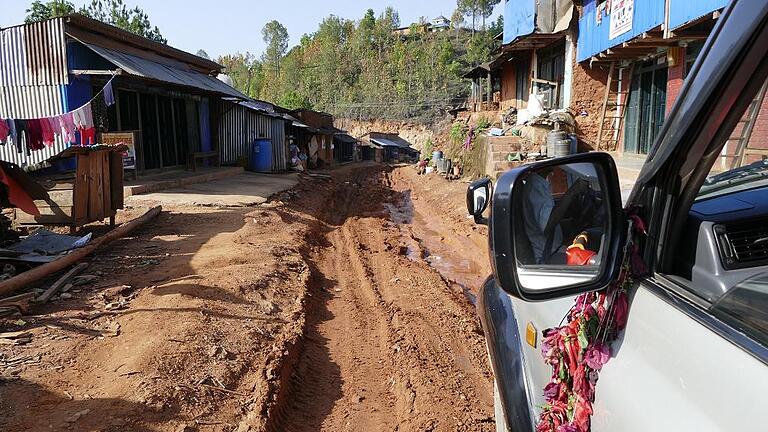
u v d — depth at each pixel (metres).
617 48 13.08
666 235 1.69
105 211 9.29
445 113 62.19
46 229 8.59
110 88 11.55
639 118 14.57
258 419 3.92
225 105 21.05
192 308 5.60
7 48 12.09
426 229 13.89
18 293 5.79
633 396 1.53
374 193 22.28
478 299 3.44
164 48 16.50
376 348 5.77
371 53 82.69
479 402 4.59
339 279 8.51
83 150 8.45
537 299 1.74
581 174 2.09
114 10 32.81
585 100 16.19
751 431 1.11
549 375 2.20
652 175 1.71
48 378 4.07
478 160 19.78
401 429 4.21
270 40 107.06
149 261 7.37
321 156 37.06
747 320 1.32
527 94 23.62
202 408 3.99
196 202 12.27
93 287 6.16
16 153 11.88
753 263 1.57
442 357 5.43
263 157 22.66
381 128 66.75
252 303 6.18
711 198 1.96
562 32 16.72
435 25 96.25
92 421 3.57
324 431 4.24
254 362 4.82
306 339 5.84
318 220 13.63
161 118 16.95
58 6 25.34
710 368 1.29
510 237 1.75
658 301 1.59
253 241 8.99
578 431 1.80
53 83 11.97
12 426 3.44
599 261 1.87
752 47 1.34
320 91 80.69
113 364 4.39
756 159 1.68
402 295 7.45
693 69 1.57
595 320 1.80
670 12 9.87
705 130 1.53
